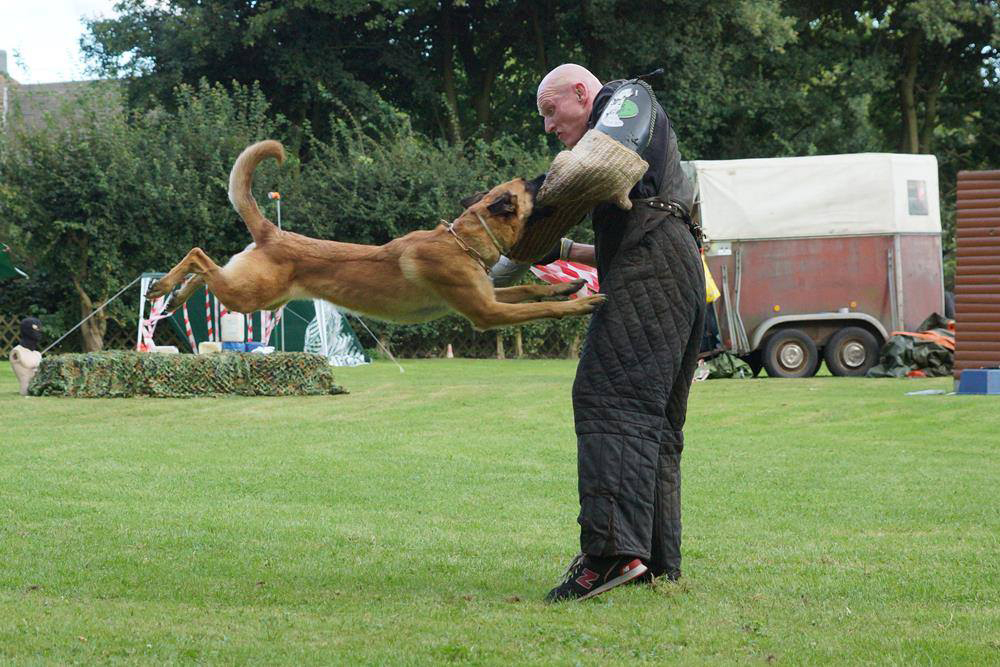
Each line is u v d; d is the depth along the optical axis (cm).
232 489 770
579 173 425
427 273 444
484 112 3241
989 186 1409
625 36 2873
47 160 2275
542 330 2608
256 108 2562
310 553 548
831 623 412
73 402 1358
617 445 451
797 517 664
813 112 3183
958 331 1424
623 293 458
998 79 3419
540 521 655
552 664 351
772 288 1802
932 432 1081
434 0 2891
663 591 465
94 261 2308
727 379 1736
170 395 1430
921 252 1809
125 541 572
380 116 2939
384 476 829
